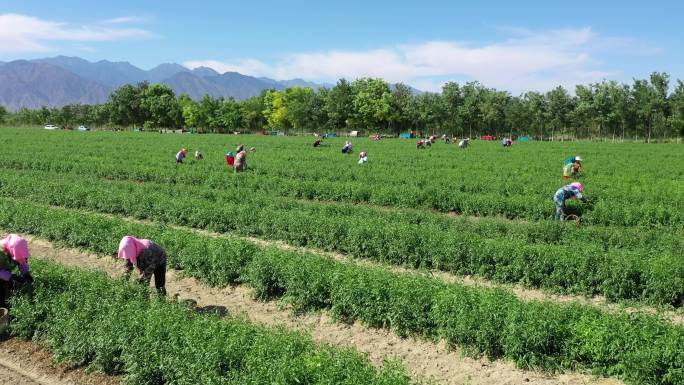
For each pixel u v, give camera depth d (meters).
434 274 15.84
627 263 13.87
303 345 9.19
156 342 9.47
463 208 24.72
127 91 155.88
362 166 38.75
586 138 120.88
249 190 27.73
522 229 18.86
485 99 120.69
